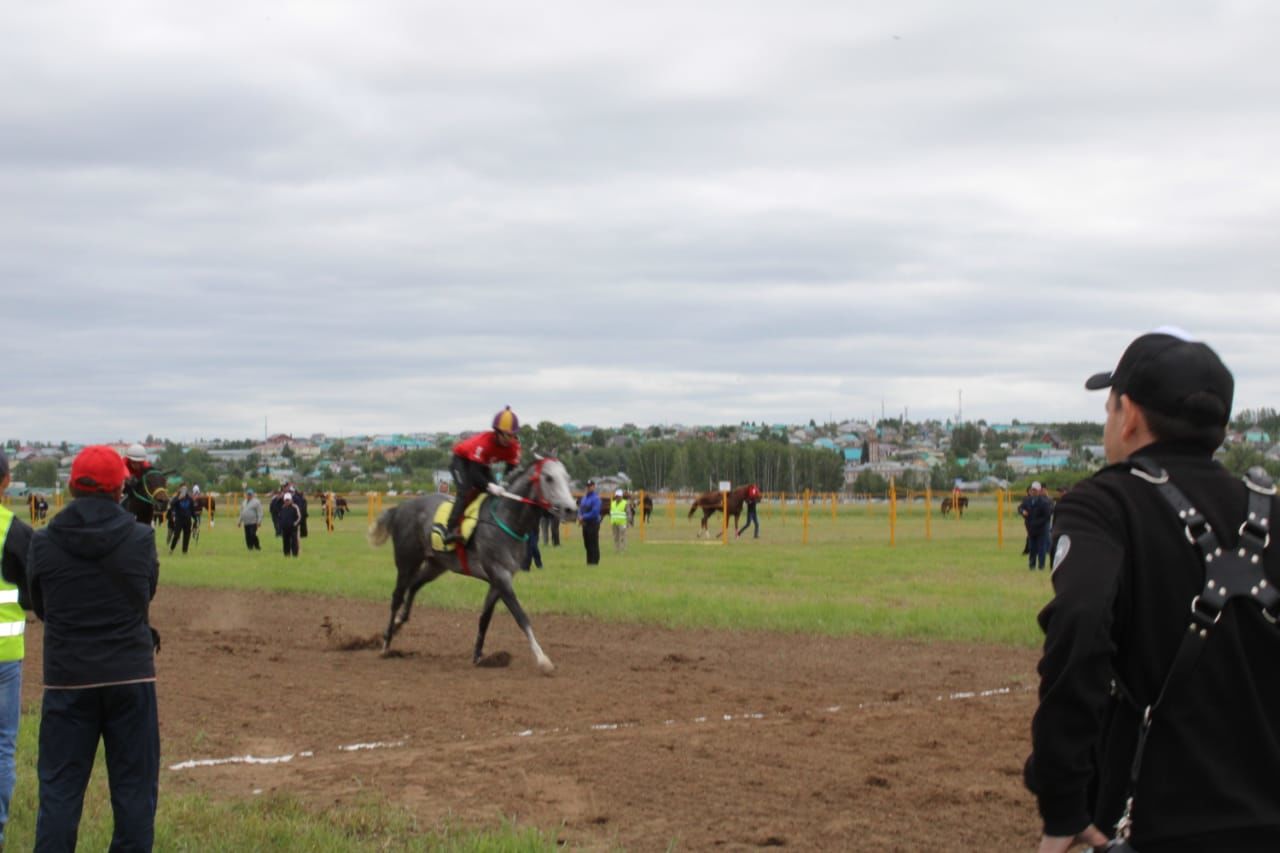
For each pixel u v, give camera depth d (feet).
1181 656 9.78
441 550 44.78
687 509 273.13
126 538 19.02
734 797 24.88
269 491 356.79
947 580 78.48
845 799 24.70
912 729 31.45
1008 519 210.18
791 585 74.02
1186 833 9.59
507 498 43.88
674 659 45.55
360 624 57.72
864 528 173.88
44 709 18.97
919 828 22.72
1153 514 10.12
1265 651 9.89
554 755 28.73
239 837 21.77
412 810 24.20
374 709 35.37
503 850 20.77
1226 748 9.77
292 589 73.67
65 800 18.75
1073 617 9.65
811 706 35.45
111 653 18.85
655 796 25.00
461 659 46.32
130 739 19.12
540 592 66.85
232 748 30.35
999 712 33.94
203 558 104.47
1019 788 25.32
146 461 49.88
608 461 491.31
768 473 446.19
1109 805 10.11
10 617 21.43
